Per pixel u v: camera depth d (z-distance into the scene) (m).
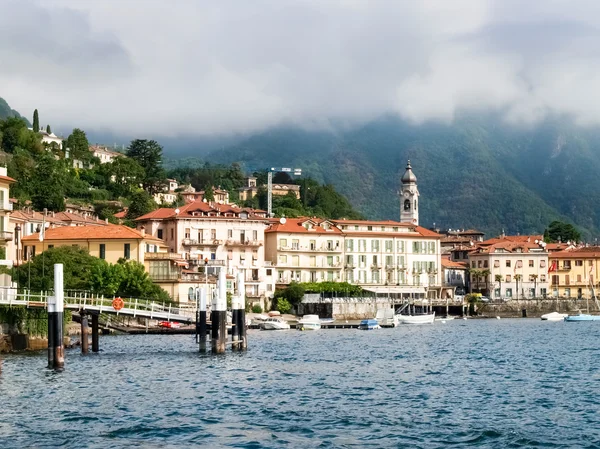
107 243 187.75
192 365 100.50
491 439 59.28
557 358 116.25
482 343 146.75
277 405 72.31
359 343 145.50
